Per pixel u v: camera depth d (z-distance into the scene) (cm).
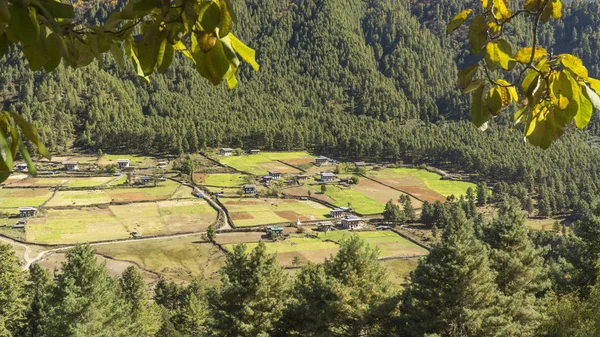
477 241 2606
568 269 3275
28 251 7788
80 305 2986
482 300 2481
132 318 4316
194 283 6206
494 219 3425
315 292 2634
